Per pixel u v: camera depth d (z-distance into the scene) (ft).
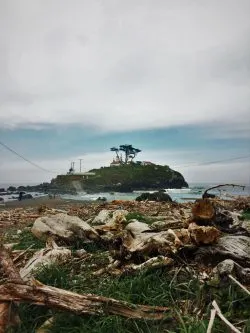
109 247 24.77
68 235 26.58
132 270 18.40
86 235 26.63
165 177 375.25
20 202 107.76
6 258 15.80
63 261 21.59
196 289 15.93
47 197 157.79
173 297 16.07
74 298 13.64
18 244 30.37
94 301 13.80
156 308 14.43
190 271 17.65
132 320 13.75
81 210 63.21
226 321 11.92
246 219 42.42
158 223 25.61
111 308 13.84
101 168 378.73
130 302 15.21
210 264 18.43
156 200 91.76
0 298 13.05
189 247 19.20
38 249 26.18
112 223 29.04
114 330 13.16
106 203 72.74
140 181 356.59
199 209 22.52
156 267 18.22
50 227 28.27
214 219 23.63
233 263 16.40
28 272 19.57
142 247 19.83
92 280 18.90
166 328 13.51
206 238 19.01
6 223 50.06
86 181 326.44
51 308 13.89
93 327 13.37
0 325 12.73
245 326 12.82
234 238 20.17
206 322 13.10
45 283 17.80
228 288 15.25
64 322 13.87
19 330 13.35
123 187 314.55
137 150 433.07
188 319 13.51
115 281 17.49
